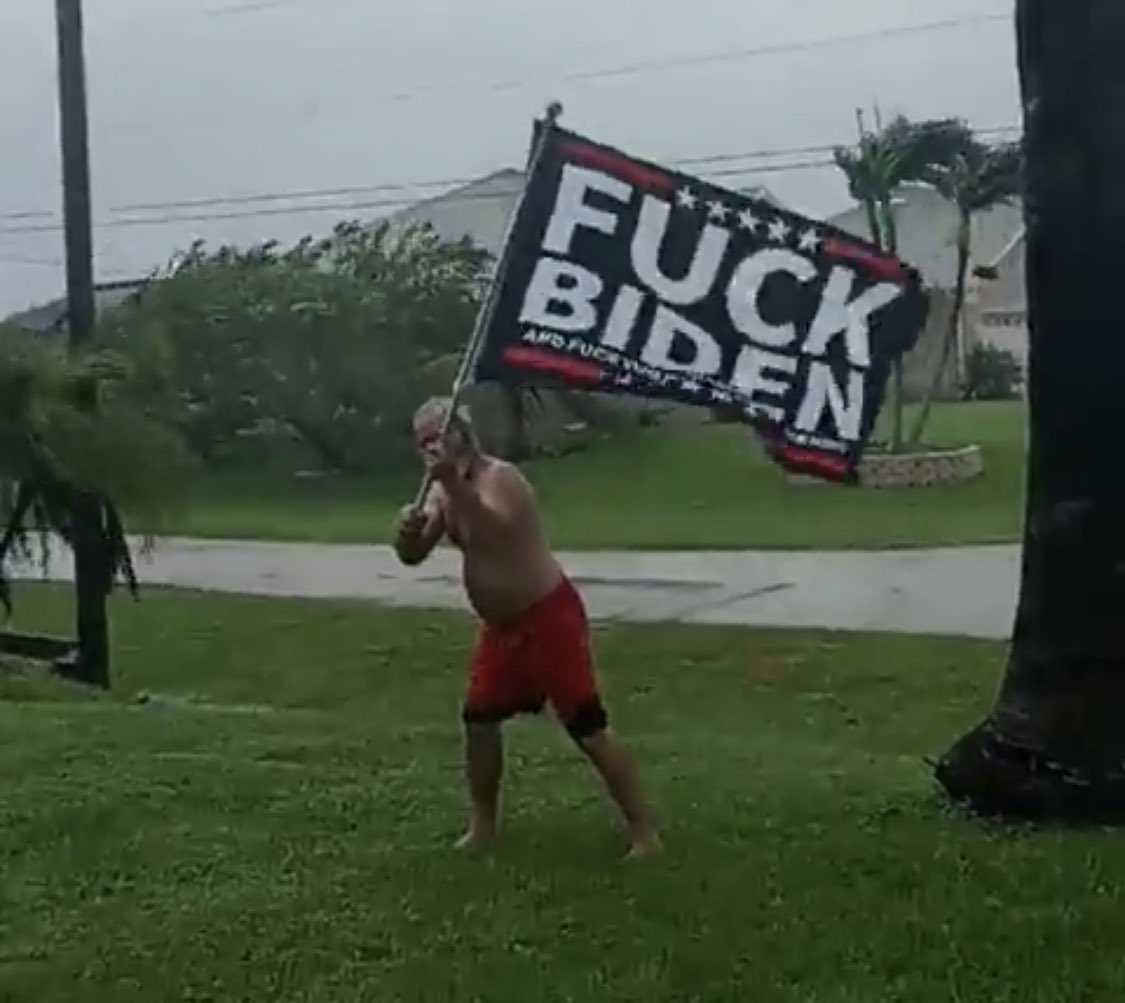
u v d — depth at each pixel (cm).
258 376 3556
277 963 510
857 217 3112
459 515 588
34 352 1495
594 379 657
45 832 666
